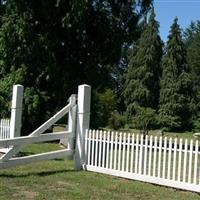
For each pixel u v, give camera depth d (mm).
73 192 10938
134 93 69812
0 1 32625
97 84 31906
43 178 12617
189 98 68000
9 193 10562
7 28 29531
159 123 63188
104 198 10508
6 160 13234
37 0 30062
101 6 31797
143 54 70812
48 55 30016
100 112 33500
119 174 13469
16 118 18500
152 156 13484
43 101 30094
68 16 28984
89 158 14328
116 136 13727
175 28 70312
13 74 30031
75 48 31906
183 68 69500
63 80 30531
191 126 66062
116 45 32094
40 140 13883
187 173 13016
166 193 11531
